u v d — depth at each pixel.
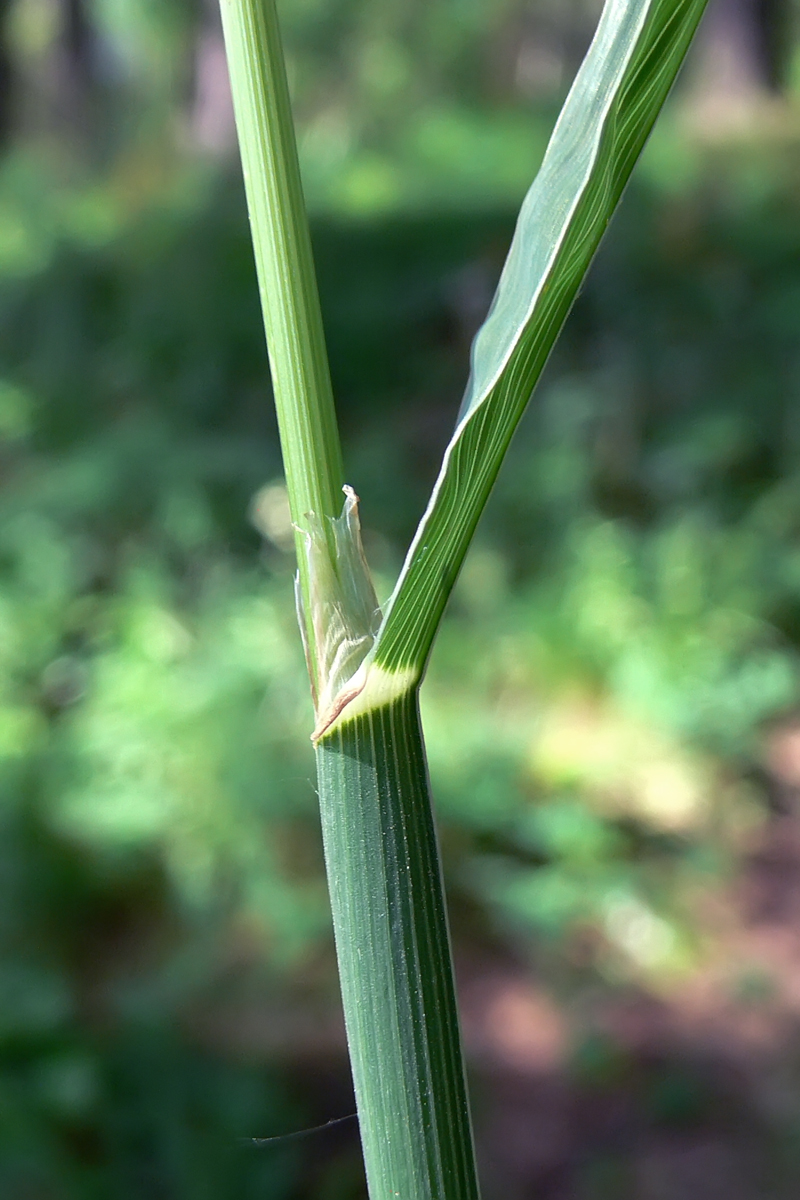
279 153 0.08
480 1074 0.32
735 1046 0.33
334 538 0.08
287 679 0.45
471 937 0.38
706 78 1.57
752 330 0.68
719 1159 0.29
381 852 0.08
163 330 0.78
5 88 1.60
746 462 0.60
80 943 0.35
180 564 0.54
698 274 0.75
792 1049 0.32
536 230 0.08
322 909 0.36
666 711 0.45
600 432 0.62
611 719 0.46
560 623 0.49
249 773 0.38
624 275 0.75
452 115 1.69
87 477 0.56
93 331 0.81
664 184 0.96
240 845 0.37
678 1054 0.33
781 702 0.47
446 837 0.39
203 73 1.58
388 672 0.08
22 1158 0.25
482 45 2.24
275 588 0.51
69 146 1.49
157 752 0.39
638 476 0.59
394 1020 0.08
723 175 0.98
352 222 1.02
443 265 0.88
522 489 0.57
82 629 0.50
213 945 0.35
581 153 0.08
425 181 1.24
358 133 1.62
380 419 0.75
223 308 0.80
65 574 0.51
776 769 0.45
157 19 1.99
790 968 0.35
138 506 0.55
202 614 0.49
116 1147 0.27
